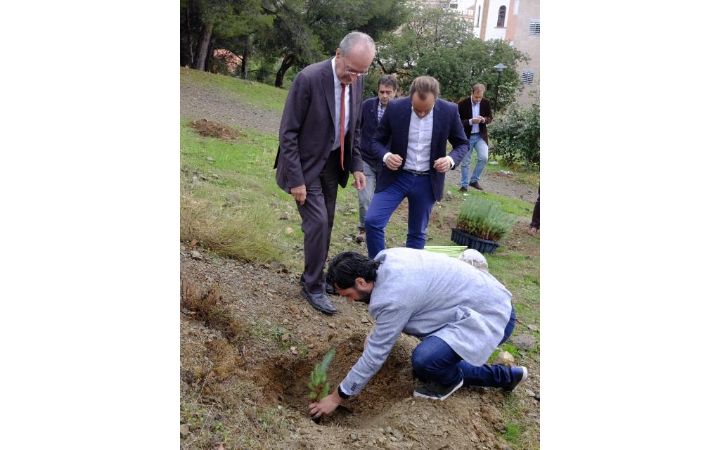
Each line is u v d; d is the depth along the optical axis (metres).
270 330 3.57
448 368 3.04
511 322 3.13
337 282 2.94
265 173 7.02
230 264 4.21
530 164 11.24
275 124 11.05
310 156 3.75
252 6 14.68
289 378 3.38
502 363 3.67
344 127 3.79
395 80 4.94
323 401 3.04
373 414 3.23
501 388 3.39
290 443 2.64
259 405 2.86
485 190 9.04
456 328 2.96
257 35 16.83
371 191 5.35
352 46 3.53
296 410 3.14
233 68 19.78
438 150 4.21
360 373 2.94
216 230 4.41
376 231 4.23
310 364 3.48
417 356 2.95
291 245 5.02
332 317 3.96
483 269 3.43
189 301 3.41
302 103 3.63
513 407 3.30
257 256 4.45
